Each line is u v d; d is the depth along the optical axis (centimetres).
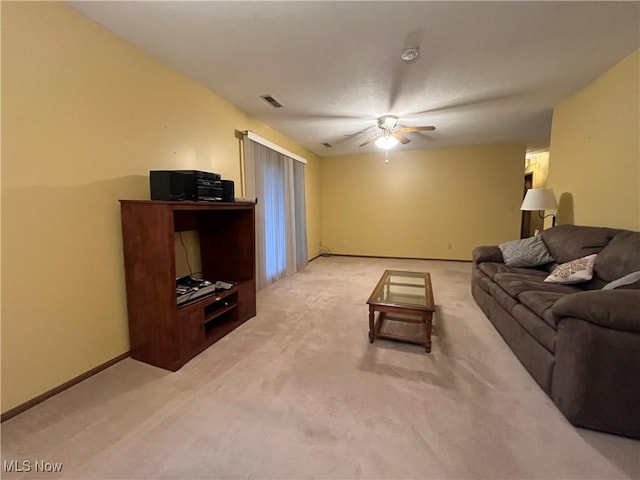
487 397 166
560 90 302
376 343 234
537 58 238
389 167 620
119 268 205
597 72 264
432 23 191
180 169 260
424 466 122
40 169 161
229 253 292
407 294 277
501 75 266
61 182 171
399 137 389
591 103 284
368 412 154
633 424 133
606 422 137
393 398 166
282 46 216
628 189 242
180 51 223
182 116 260
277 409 157
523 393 169
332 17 184
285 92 301
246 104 333
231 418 150
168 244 189
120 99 204
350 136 472
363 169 638
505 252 321
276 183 431
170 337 195
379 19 186
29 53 154
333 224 671
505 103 334
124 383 181
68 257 176
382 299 255
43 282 164
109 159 198
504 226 562
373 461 124
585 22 191
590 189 288
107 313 199
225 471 120
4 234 148
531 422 146
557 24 193
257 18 184
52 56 164
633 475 117
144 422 147
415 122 404
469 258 586
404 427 143
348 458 126
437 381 182
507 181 553
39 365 163
